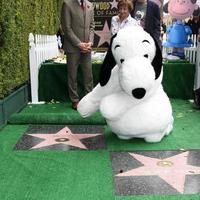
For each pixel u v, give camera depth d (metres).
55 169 2.92
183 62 6.34
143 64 3.23
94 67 5.93
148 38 3.40
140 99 3.34
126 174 2.82
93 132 4.05
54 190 2.54
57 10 9.28
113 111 3.47
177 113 5.06
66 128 4.24
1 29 4.21
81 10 5.26
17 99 5.12
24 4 5.38
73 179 2.72
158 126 3.54
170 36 6.88
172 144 3.60
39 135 3.94
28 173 2.84
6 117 4.44
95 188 2.57
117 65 3.55
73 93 5.46
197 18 6.62
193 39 6.73
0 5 4.12
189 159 3.17
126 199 2.40
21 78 5.32
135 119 3.51
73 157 3.21
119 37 3.39
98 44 8.00
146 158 3.19
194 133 4.02
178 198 2.42
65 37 5.32
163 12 7.36
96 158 3.19
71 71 5.40
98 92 3.71
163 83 6.14
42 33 6.96
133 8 5.36
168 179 2.73
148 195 2.46
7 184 2.64
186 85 6.15
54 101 6.07
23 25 5.33
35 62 5.93
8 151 3.38
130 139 3.73
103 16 7.91
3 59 4.32
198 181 2.70
